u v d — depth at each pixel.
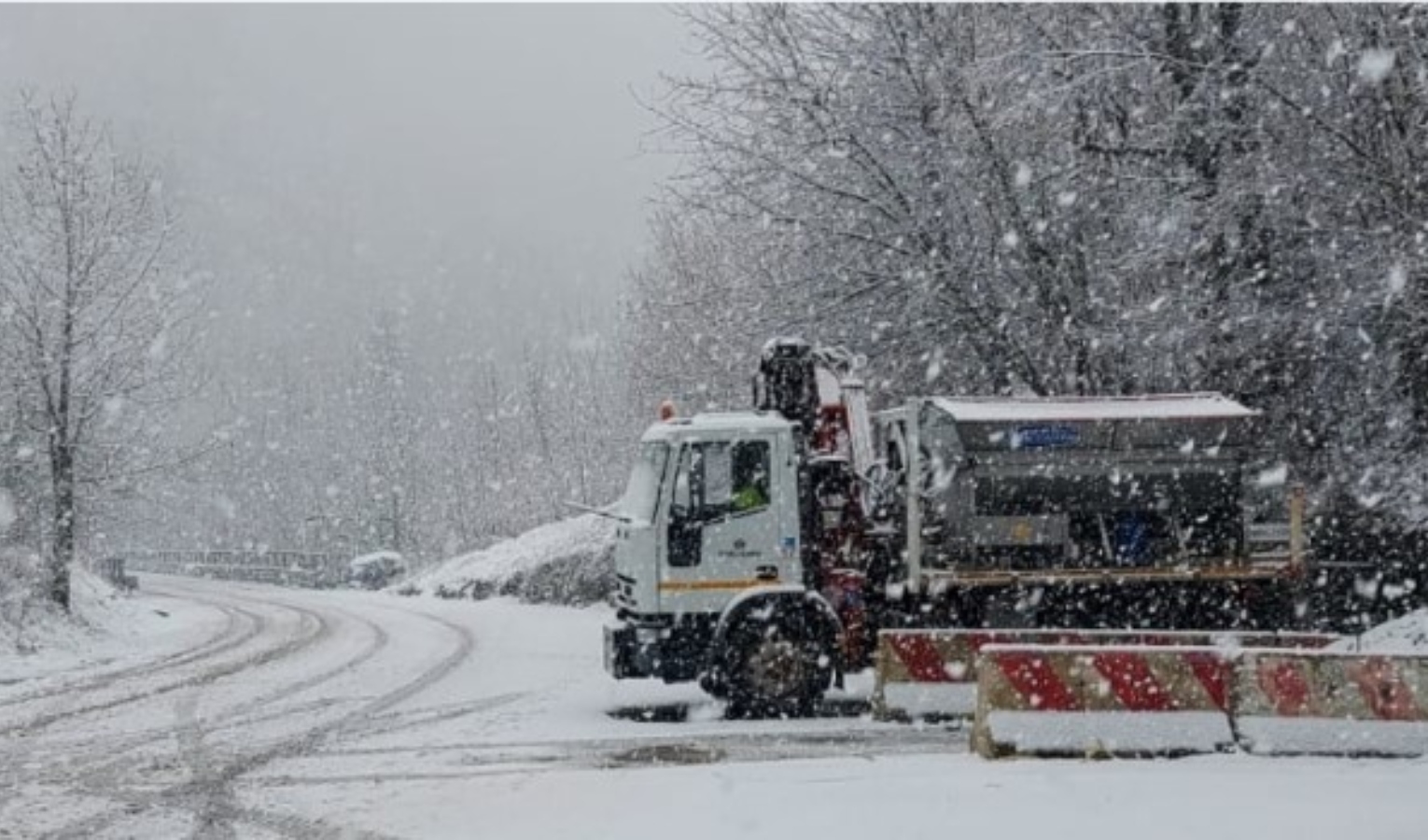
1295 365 19.22
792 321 21.00
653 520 13.03
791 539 13.12
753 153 21.05
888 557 13.91
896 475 14.06
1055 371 20.06
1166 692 10.34
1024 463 13.79
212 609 32.69
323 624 26.62
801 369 14.21
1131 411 14.01
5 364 25.94
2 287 25.97
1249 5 19.16
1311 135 18.30
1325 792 8.45
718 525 13.05
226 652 21.20
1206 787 8.66
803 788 8.88
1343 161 17.80
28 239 26.38
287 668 18.66
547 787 9.56
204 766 11.23
